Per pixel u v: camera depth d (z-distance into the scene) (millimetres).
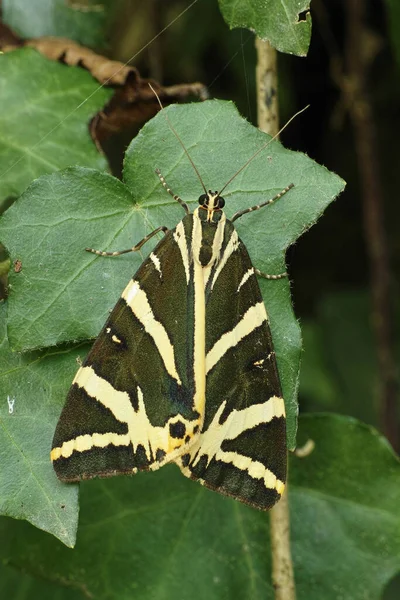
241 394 244
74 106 257
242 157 245
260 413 244
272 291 245
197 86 261
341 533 259
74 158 256
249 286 245
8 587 267
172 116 245
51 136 256
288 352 244
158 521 259
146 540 259
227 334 245
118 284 244
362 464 258
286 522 255
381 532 258
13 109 257
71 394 240
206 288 244
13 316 241
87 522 259
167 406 242
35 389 242
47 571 258
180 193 245
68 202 243
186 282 244
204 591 259
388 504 258
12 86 257
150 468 241
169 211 245
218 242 244
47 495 240
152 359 243
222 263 245
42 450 241
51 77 259
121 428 241
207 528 260
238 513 260
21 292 241
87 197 243
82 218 243
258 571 259
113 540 259
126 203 244
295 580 259
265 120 258
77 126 256
